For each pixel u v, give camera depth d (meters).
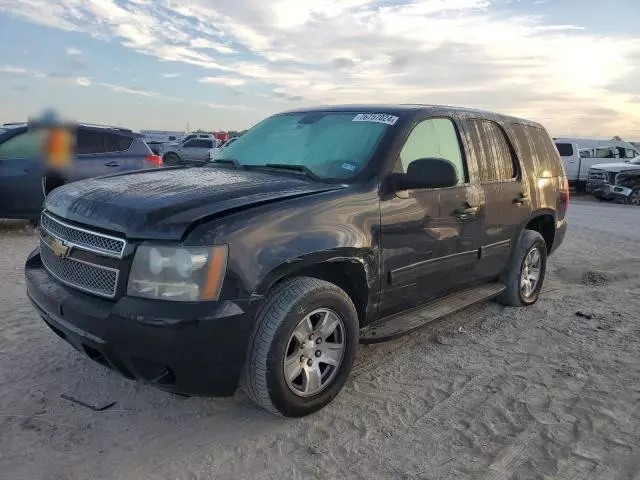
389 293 3.89
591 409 3.64
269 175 3.88
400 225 3.85
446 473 2.94
